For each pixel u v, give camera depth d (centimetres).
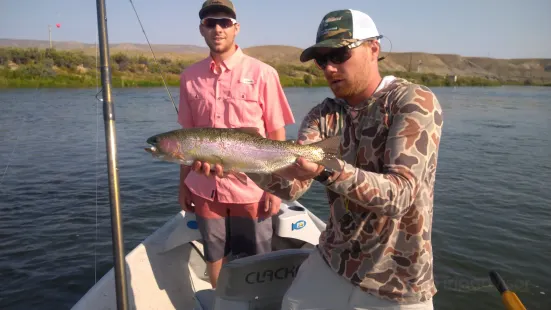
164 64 4881
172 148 262
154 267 386
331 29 218
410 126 197
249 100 352
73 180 947
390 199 187
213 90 356
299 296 250
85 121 1798
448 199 852
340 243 235
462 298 509
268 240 374
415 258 215
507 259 604
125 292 249
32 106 2230
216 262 367
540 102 3728
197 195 360
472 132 1742
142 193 880
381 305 223
